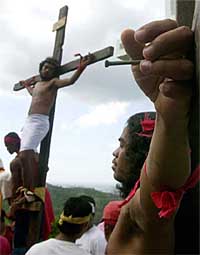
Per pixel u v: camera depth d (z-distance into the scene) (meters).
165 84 0.74
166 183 0.84
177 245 0.92
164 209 0.84
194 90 0.73
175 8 0.85
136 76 0.83
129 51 0.84
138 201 0.93
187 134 0.80
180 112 0.77
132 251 0.96
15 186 5.23
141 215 0.92
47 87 5.37
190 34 0.71
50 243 3.13
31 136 5.27
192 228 0.89
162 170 0.83
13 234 5.17
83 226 3.27
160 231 0.91
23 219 5.16
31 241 5.12
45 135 5.36
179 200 0.85
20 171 5.22
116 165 1.24
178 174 0.83
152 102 0.82
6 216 5.20
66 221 3.23
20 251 5.12
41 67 5.45
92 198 3.43
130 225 0.98
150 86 0.82
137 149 1.17
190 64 0.71
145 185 0.89
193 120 0.76
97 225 3.55
